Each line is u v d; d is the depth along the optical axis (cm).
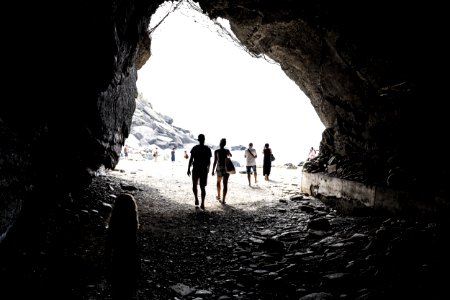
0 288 336
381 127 839
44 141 530
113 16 571
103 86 671
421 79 645
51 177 561
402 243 461
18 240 430
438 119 664
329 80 956
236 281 451
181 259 521
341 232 632
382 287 381
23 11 396
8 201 396
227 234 668
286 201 995
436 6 528
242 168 2259
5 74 415
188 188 1155
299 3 752
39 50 456
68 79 560
